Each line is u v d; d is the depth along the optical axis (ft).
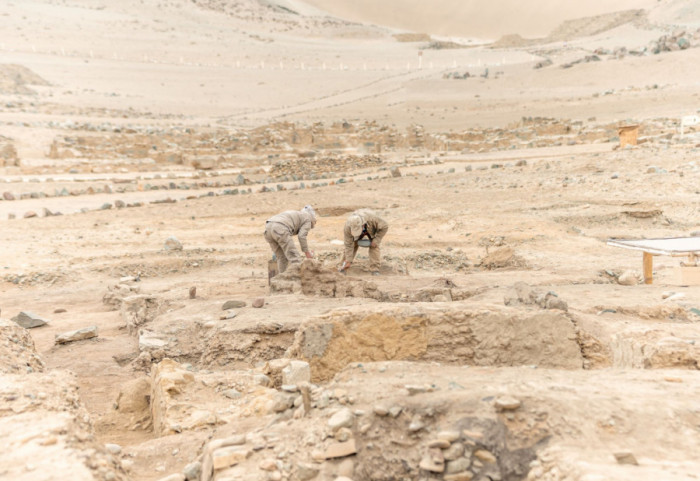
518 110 216.95
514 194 75.56
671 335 18.53
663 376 14.39
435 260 47.83
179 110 266.77
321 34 630.33
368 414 11.98
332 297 31.81
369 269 39.34
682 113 157.48
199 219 74.28
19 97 246.27
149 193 102.32
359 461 11.40
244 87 333.01
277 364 20.10
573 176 81.71
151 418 20.44
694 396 12.55
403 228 63.00
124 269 50.14
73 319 36.22
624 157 89.81
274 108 283.79
